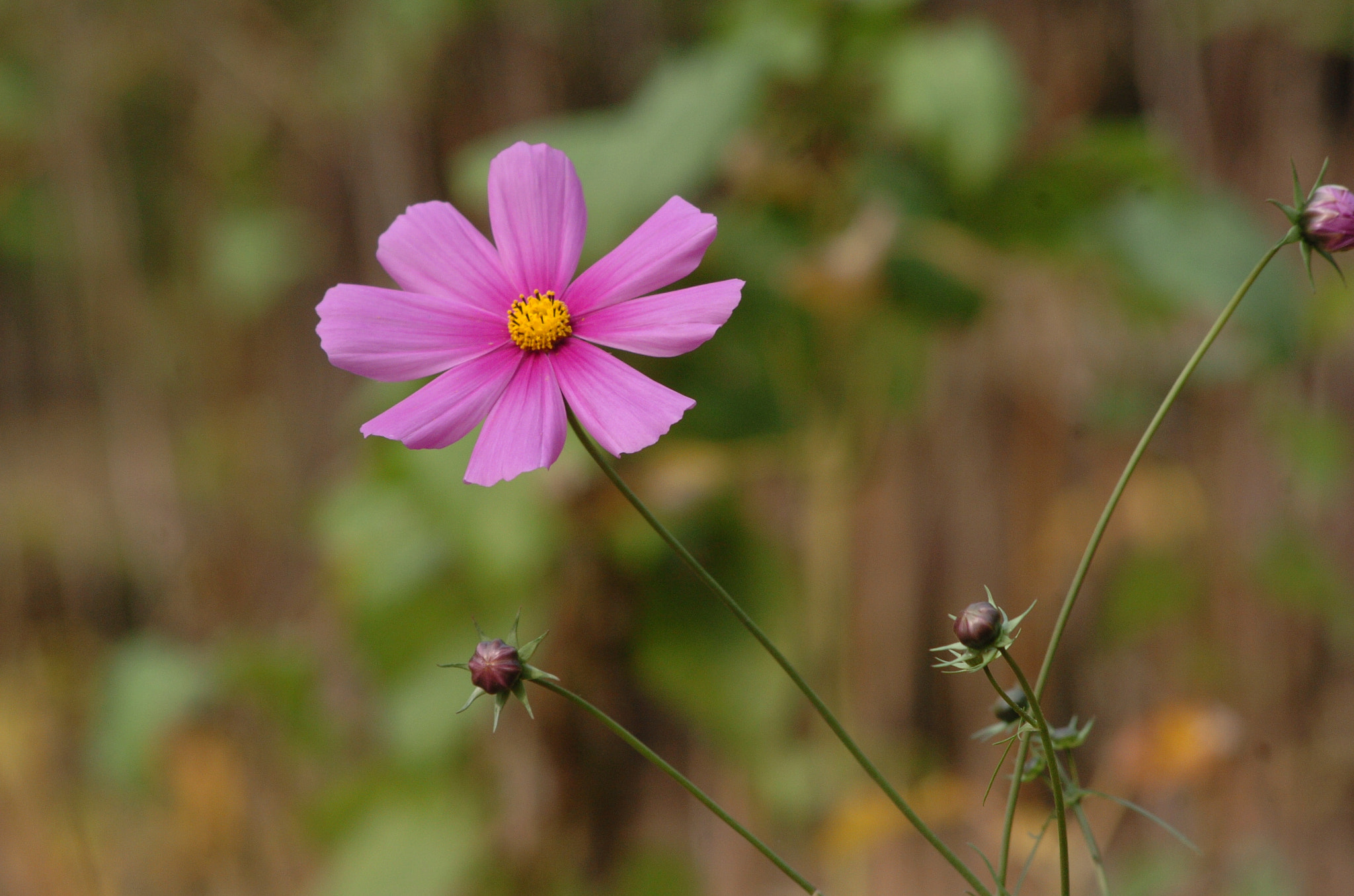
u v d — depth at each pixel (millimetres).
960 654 1040
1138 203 1304
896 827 1296
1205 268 1278
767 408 1307
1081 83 1635
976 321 1387
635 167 1237
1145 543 1634
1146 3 1615
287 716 1561
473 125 1665
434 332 1064
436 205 1076
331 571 1510
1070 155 1295
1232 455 1691
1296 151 1671
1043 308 1646
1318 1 1604
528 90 1628
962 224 1324
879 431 1388
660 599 1312
